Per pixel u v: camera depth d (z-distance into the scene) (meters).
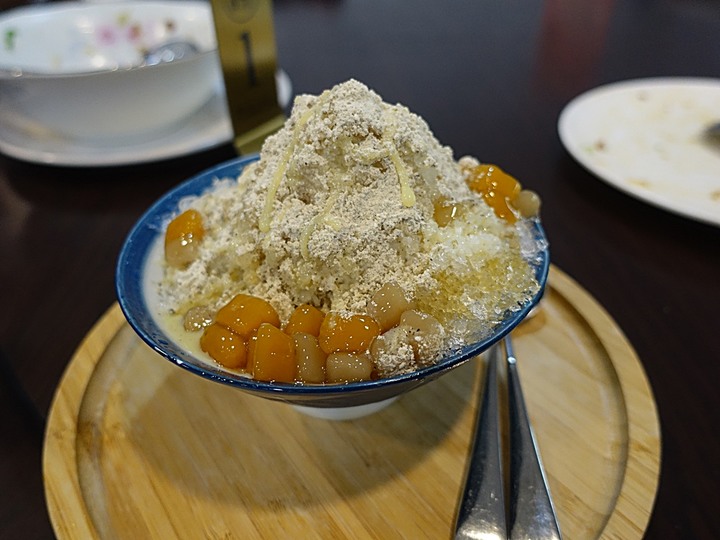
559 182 0.35
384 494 0.20
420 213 0.19
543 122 0.42
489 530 0.18
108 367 0.25
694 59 0.51
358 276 0.19
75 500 0.19
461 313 0.18
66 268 0.30
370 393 0.17
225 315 0.18
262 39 0.33
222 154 0.39
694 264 0.29
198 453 0.21
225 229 0.21
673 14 0.60
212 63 0.36
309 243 0.19
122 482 0.20
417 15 0.60
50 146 0.38
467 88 0.46
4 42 0.43
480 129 0.41
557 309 0.26
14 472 0.22
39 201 0.35
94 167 0.37
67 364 0.25
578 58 0.51
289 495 0.20
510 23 0.58
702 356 0.25
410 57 0.51
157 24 0.46
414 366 0.17
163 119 0.38
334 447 0.21
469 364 0.24
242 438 0.22
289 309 0.19
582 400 0.22
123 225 0.33
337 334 0.17
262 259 0.20
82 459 0.21
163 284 0.22
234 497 0.20
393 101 0.45
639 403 0.22
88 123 0.37
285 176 0.20
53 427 0.22
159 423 0.22
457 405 0.23
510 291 0.19
